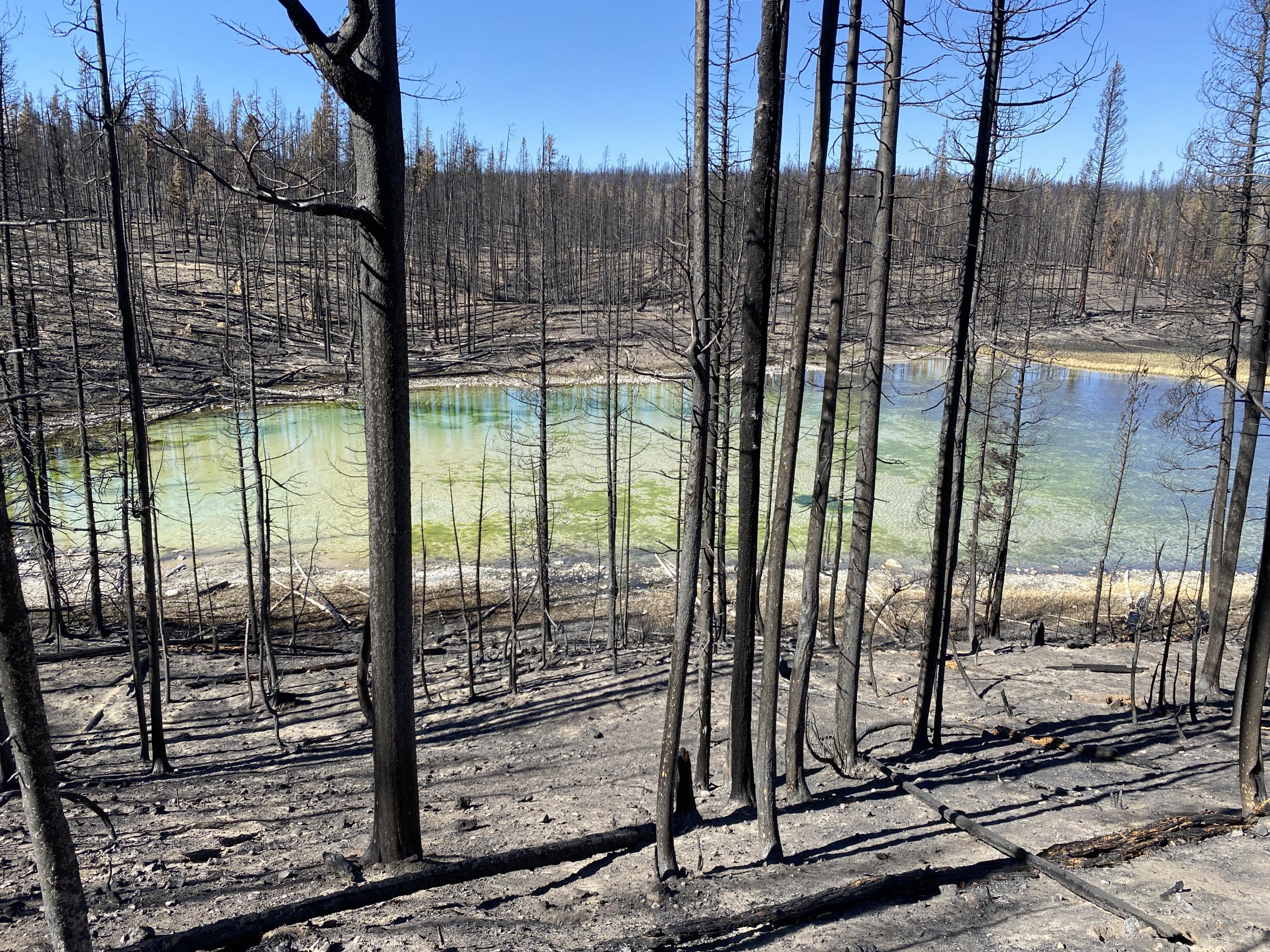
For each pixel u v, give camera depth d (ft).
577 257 284.00
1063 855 26.96
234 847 33.27
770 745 27.35
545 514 82.12
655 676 64.39
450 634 82.74
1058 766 39.68
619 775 42.75
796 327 26.22
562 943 21.67
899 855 27.81
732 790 33.40
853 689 38.75
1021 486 114.11
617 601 89.56
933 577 40.57
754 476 25.96
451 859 27.94
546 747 49.44
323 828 35.94
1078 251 273.13
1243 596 88.07
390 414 24.85
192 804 40.11
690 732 49.26
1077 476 126.41
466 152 274.36
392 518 25.26
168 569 95.09
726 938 21.89
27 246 87.71
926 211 43.57
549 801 38.68
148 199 248.32
